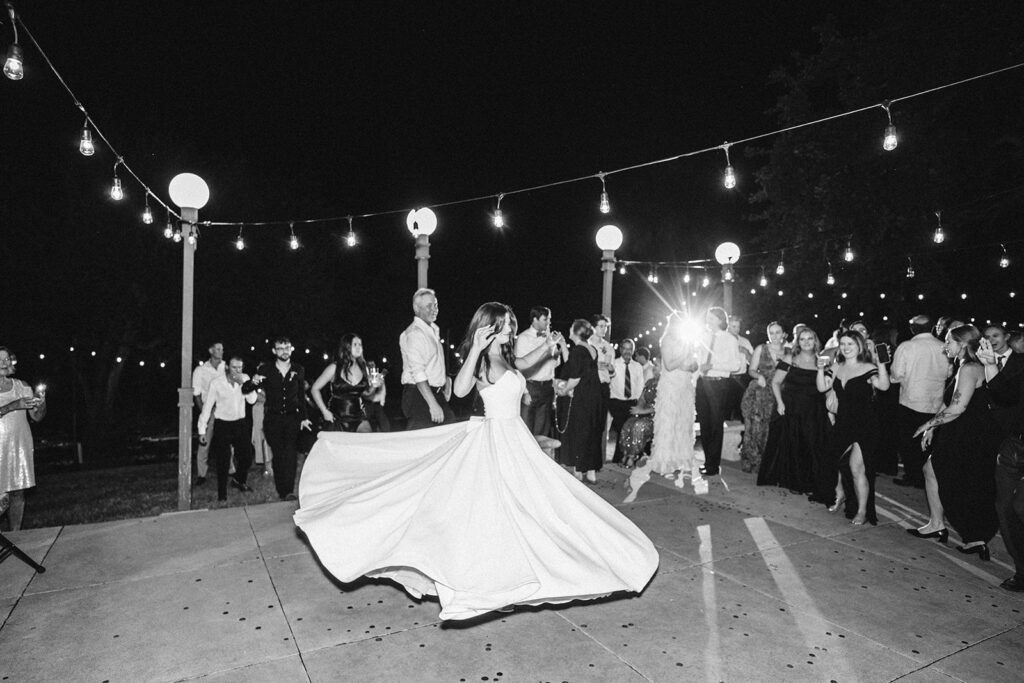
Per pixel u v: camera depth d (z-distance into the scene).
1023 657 3.44
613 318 24.66
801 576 4.44
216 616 3.77
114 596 4.03
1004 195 15.72
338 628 3.62
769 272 18.83
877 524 5.59
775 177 18.92
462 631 3.60
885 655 3.43
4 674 3.16
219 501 7.22
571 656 3.36
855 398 5.56
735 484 6.92
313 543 3.64
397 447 4.39
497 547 3.39
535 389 6.23
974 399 4.86
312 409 7.40
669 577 4.38
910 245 16.27
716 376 7.25
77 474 10.93
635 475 6.36
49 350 17.69
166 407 24.88
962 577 4.48
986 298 16.39
